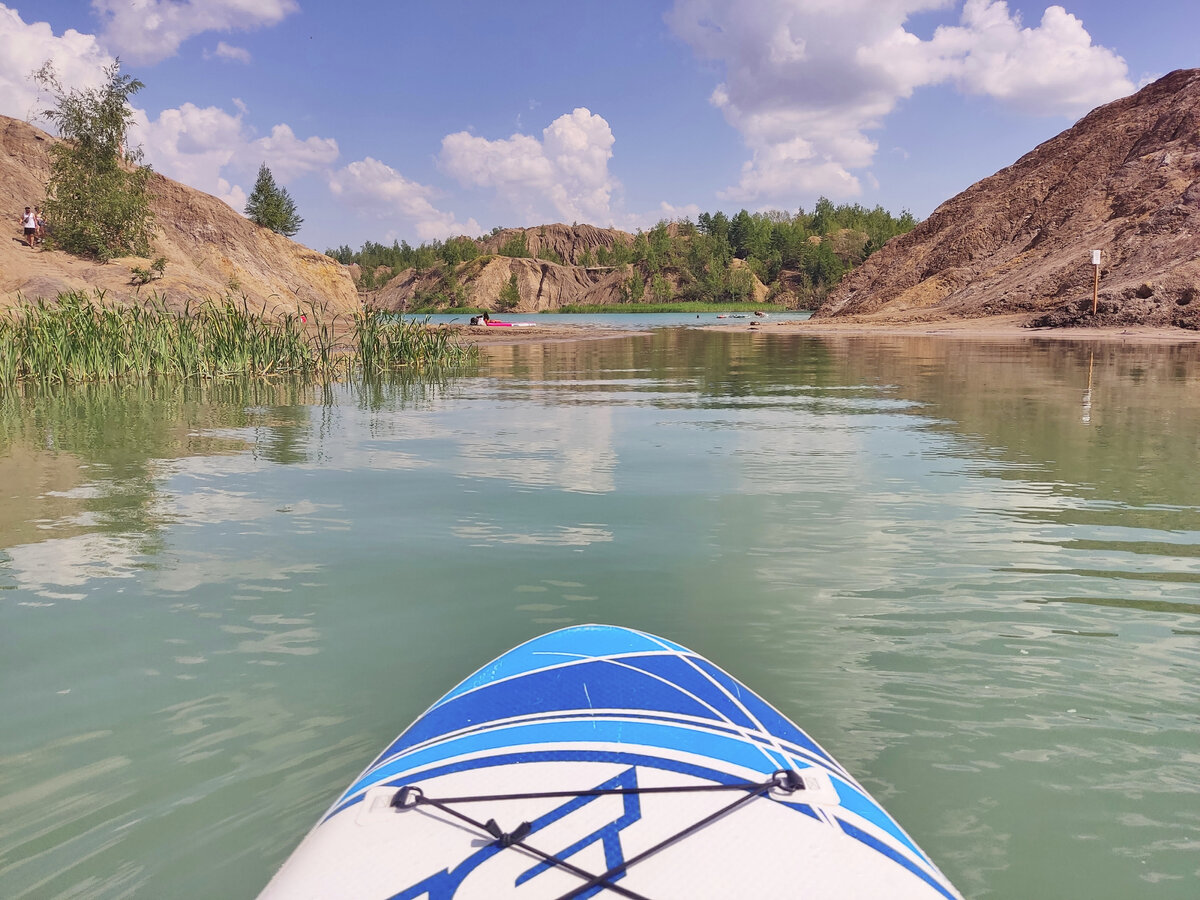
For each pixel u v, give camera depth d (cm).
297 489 634
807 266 14912
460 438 862
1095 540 481
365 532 514
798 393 1256
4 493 625
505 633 359
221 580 429
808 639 348
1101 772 253
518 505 577
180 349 1609
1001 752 264
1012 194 4484
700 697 242
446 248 16138
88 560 464
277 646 349
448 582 423
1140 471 662
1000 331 2942
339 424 970
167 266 2747
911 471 675
